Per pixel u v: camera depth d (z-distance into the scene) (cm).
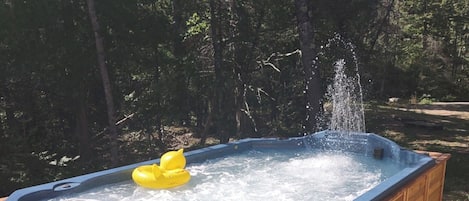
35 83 766
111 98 704
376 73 1439
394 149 464
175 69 841
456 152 793
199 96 916
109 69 787
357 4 946
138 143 943
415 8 1938
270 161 476
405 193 320
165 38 815
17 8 666
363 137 524
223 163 462
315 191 376
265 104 1020
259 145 538
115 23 755
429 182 379
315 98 718
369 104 1382
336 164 464
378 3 1040
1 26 662
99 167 748
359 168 452
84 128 823
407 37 1983
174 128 1072
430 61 2059
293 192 373
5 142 689
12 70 715
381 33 1265
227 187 382
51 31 699
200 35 930
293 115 1016
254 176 416
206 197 354
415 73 1995
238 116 926
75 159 750
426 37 2041
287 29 946
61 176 664
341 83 987
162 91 836
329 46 977
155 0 810
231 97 920
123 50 782
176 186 371
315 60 722
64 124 874
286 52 967
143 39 785
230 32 920
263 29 936
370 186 389
